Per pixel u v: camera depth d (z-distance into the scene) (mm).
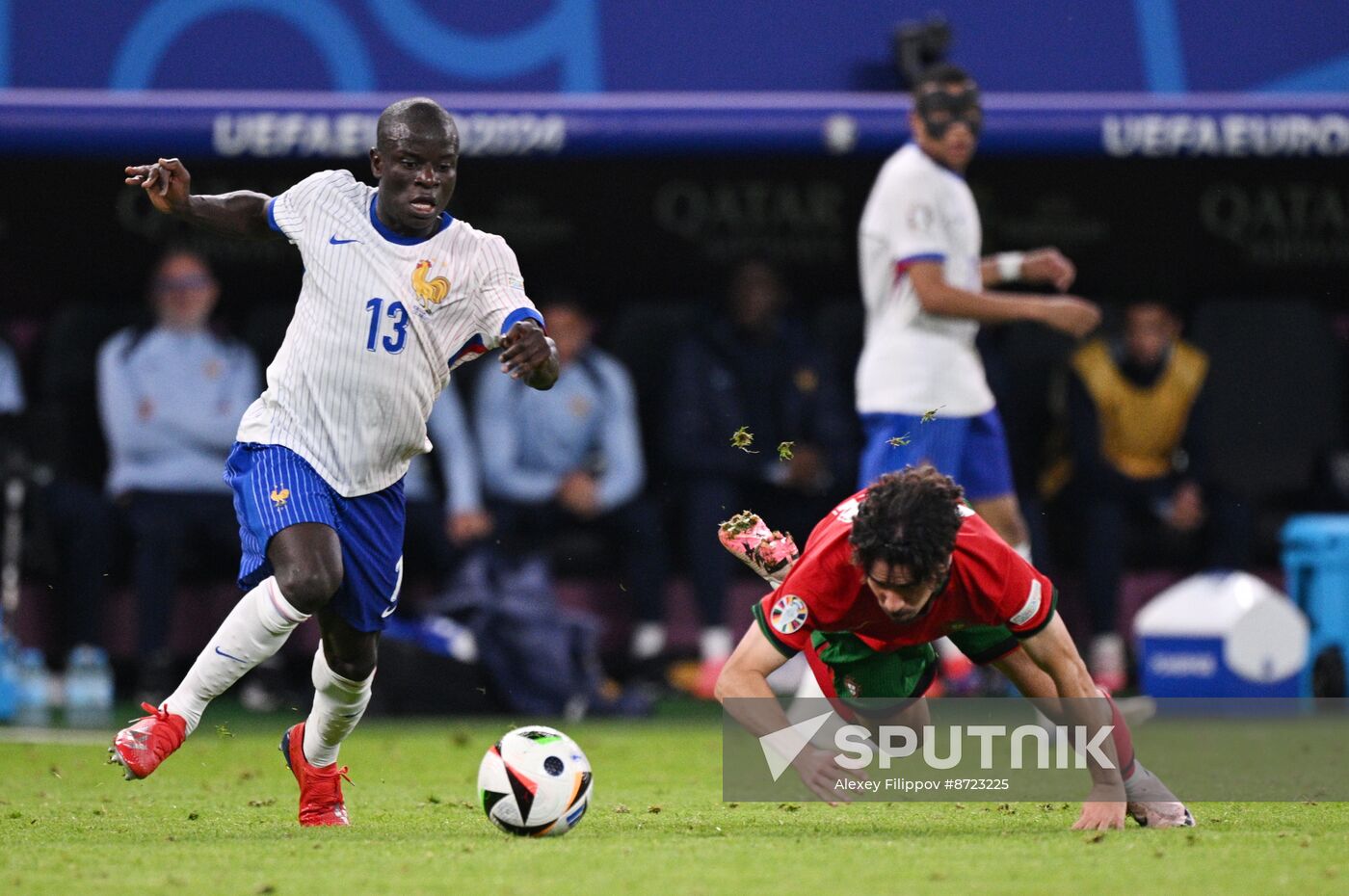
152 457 34344
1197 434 36969
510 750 16281
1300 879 13414
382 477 16703
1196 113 35500
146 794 21000
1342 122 35656
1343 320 42250
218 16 36000
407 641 32156
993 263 25609
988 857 14562
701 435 35469
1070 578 37469
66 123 33875
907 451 24281
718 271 42781
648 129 34781
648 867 14086
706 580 35219
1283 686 31578
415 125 16062
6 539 33781
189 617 36156
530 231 42375
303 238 16547
